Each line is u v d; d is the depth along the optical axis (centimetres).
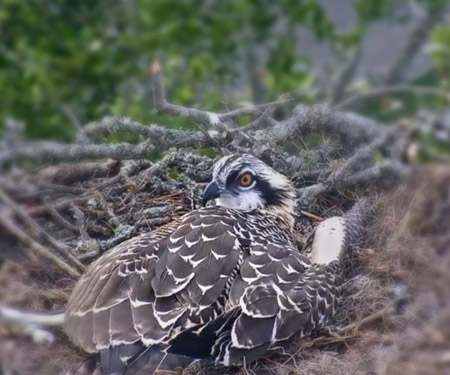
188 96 1561
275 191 1302
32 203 1350
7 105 1597
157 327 1099
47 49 1645
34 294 1252
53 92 1595
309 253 1259
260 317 1130
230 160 1302
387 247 1278
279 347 1149
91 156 1345
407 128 1402
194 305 1120
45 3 1700
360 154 1356
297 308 1149
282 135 1388
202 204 1327
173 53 1645
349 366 1155
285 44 1680
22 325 1194
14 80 1603
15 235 1283
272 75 1631
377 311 1221
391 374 1152
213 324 1116
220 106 1558
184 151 1397
